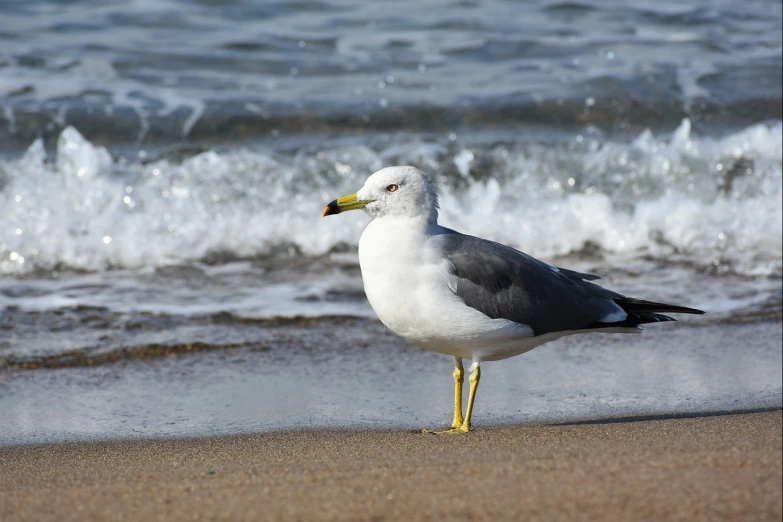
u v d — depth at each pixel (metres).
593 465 6.19
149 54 19.17
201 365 10.19
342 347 10.81
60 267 13.56
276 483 6.20
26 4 20.69
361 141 16.72
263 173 15.58
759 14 21.53
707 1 21.86
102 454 7.58
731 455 6.27
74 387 9.52
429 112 17.58
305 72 18.92
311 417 8.71
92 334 11.00
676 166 16.05
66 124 16.67
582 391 9.39
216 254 14.23
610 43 20.38
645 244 14.49
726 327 11.39
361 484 6.07
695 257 14.02
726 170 15.93
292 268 13.73
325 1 21.39
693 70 19.22
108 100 17.47
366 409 8.96
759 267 13.58
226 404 9.08
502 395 9.34
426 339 8.27
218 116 17.25
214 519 5.63
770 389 9.30
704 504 5.48
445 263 8.03
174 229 14.47
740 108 17.97
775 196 15.33
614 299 8.71
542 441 7.21
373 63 19.34
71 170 15.30
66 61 18.62
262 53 19.52
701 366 10.10
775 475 5.86
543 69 19.27
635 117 17.77
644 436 7.18
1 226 14.12
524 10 21.55
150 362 10.26
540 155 16.28
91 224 14.34
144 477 6.59
